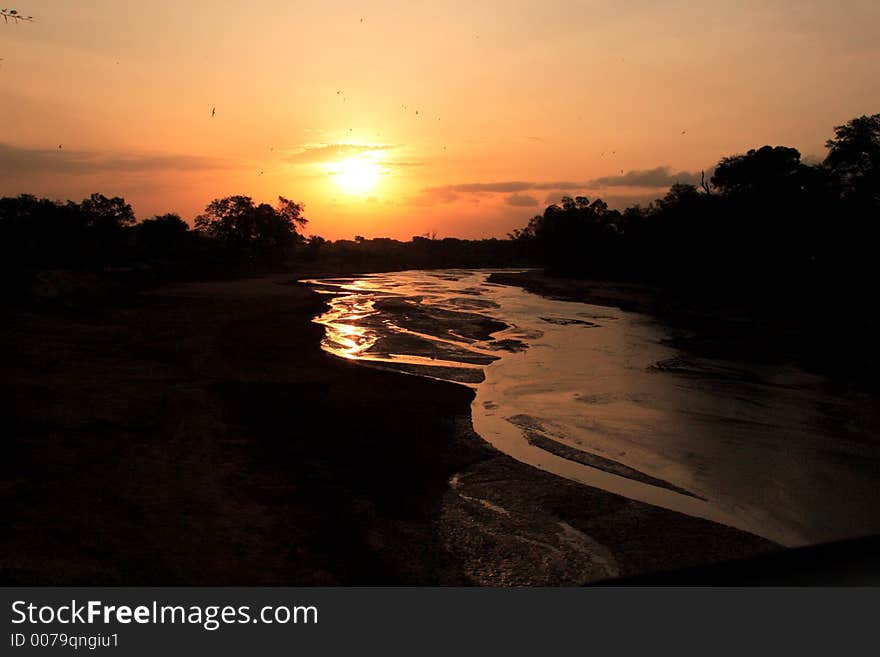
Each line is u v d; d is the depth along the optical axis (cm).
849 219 3844
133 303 3819
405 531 834
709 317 3828
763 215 4475
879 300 3594
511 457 1177
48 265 4884
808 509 950
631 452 1225
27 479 909
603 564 748
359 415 1434
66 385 1530
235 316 3381
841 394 1738
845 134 3888
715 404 1617
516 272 9938
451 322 3388
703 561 759
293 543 773
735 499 986
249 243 9156
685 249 5628
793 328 3275
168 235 8250
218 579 652
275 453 1141
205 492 919
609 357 2350
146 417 1294
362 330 3005
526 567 734
